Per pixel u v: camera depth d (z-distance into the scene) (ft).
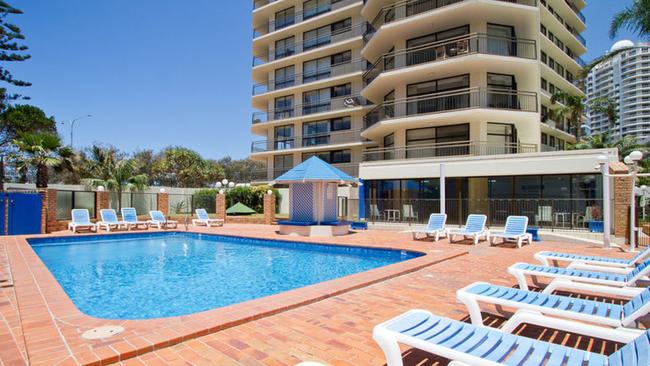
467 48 71.97
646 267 15.51
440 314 15.89
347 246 41.93
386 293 19.45
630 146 98.63
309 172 54.54
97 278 29.09
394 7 83.71
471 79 74.49
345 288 19.66
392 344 9.14
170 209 90.53
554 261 27.53
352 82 107.04
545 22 95.14
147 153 166.81
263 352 11.85
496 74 75.87
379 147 97.19
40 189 52.54
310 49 116.06
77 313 15.35
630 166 40.68
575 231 50.57
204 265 34.76
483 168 63.62
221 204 76.89
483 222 43.04
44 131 91.04
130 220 60.90
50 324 13.98
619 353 7.86
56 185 80.69
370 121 93.81
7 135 87.15
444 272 25.18
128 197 82.12
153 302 22.34
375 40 84.58
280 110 122.93
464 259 31.01
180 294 24.23
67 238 48.98
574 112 95.50
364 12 94.27
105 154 85.56
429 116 73.97
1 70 80.64
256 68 125.70
